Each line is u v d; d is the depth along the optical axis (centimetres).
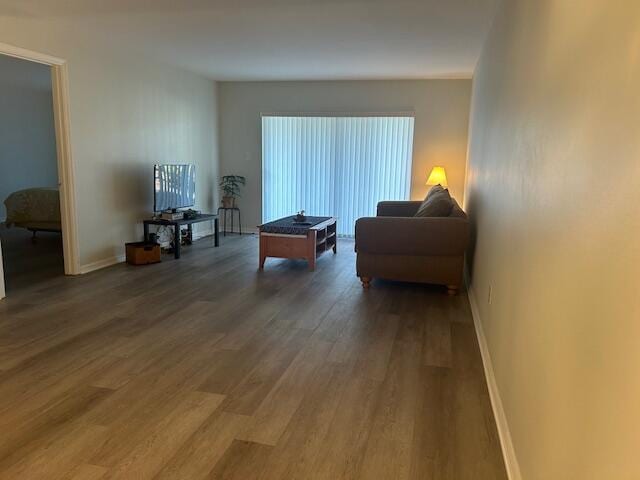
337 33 407
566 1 144
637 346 82
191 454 186
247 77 654
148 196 550
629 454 83
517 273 194
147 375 251
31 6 339
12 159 759
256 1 324
